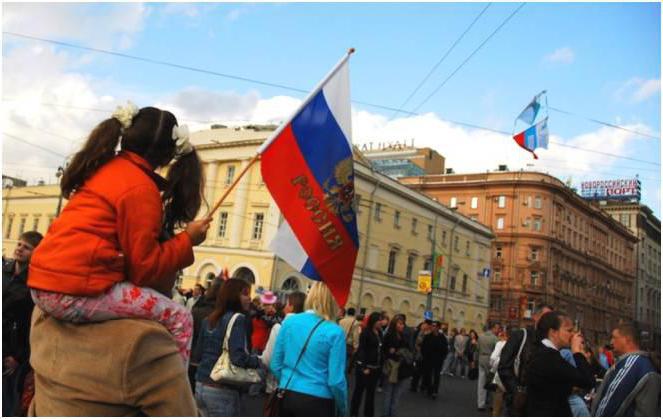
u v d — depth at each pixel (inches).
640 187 3673.7
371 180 1583.4
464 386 697.0
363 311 542.3
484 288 2207.2
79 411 64.1
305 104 164.2
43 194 1849.2
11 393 171.9
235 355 178.7
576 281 2827.3
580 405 187.2
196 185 81.3
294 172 162.2
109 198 67.3
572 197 2778.1
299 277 1400.1
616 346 187.0
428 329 545.6
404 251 1731.1
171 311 69.4
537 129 540.1
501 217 2600.9
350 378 544.4
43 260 64.7
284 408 154.7
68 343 65.5
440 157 3083.2
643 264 3718.0
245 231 1405.0
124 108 75.5
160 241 75.2
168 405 65.9
